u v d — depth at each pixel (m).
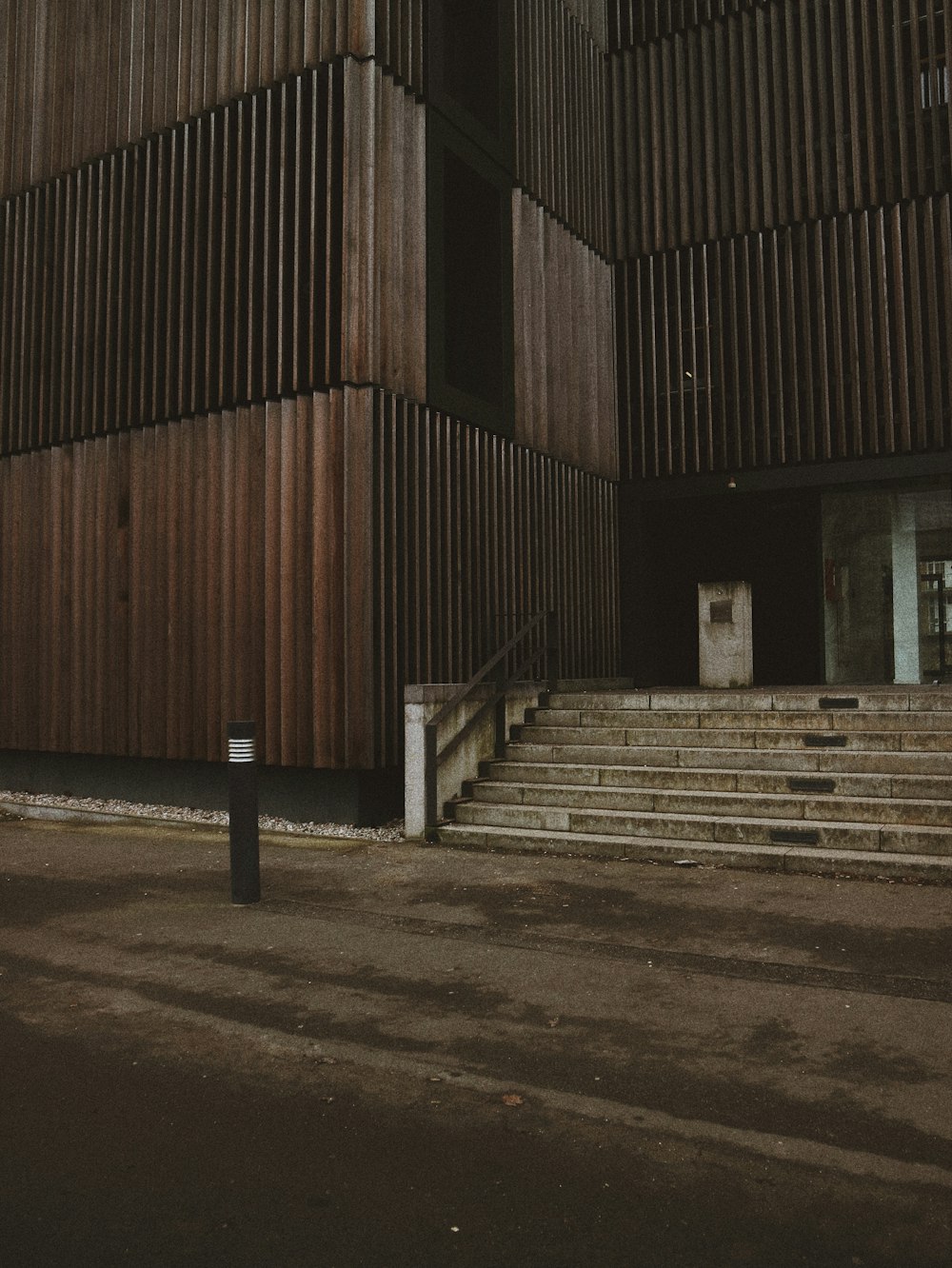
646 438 13.59
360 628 8.80
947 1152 2.93
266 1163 2.93
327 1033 3.94
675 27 13.46
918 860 6.39
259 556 9.45
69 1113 3.28
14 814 10.39
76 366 11.09
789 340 12.56
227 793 9.85
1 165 12.09
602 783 8.32
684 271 13.31
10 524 11.61
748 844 7.07
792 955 4.82
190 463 10.03
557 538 11.98
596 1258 2.44
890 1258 2.42
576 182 12.88
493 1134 3.10
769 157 12.79
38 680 11.22
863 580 12.67
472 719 8.76
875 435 12.06
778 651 13.67
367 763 8.77
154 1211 2.67
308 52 9.39
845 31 12.41
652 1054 3.69
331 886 6.46
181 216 10.31
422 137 9.74
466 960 4.86
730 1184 2.77
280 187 9.51
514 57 11.51
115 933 5.43
